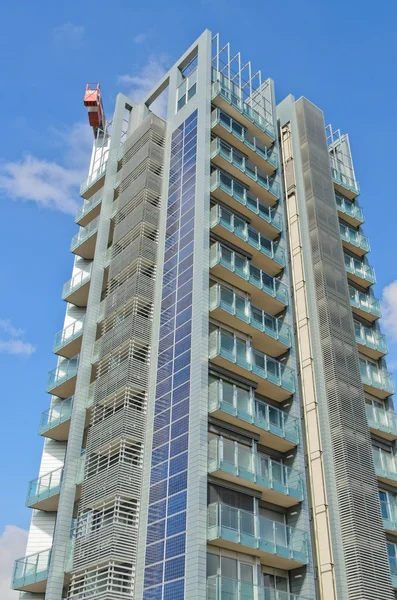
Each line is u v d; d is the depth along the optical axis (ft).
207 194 110.11
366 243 140.67
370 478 97.71
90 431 100.07
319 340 109.91
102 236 126.41
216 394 89.35
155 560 81.05
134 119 146.00
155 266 113.29
